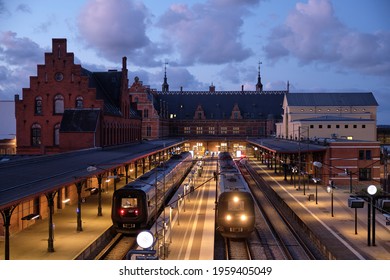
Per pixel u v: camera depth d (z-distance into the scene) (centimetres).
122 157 4709
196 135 12619
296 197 4997
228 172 4191
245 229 3198
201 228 3525
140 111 8994
